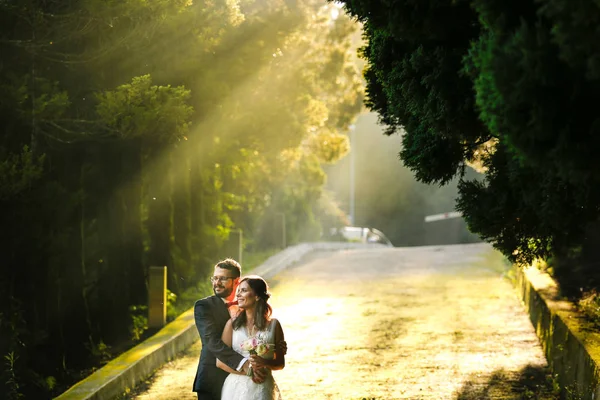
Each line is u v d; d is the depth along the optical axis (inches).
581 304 647.1
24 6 494.9
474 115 354.6
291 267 1325.0
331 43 1194.0
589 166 265.6
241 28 823.1
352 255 1491.1
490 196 386.0
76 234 645.3
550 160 270.5
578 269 798.5
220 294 374.0
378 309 916.6
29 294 571.8
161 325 759.1
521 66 252.5
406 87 377.4
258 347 350.9
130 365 595.8
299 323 842.2
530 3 268.7
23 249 563.5
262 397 350.6
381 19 349.7
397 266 1306.6
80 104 605.6
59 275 616.1
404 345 722.8
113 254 714.8
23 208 551.8
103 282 713.6
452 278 1152.2
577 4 228.5
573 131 262.8
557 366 581.0
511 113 261.4
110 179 706.2
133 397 570.3
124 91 519.8
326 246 1672.0
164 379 621.9
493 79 255.1
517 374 615.8
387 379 601.9
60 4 514.9
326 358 676.1
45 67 581.0
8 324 530.3
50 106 522.0
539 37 248.7
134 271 739.4
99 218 713.0
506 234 400.5
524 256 406.9
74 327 642.2
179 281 909.8
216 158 966.4
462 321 834.8
